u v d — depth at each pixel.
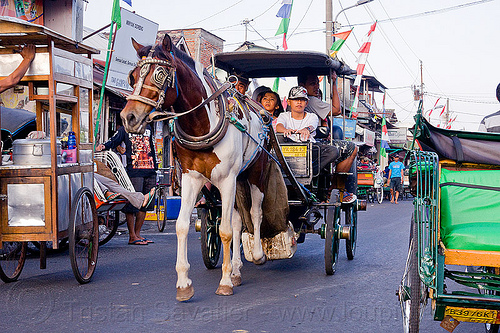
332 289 6.16
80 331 4.56
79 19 12.88
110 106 14.52
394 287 6.26
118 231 11.10
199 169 5.53
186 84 5.26
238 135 5.70
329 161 7.32
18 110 8.61
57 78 6.16
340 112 9.51
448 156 4.36
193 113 5.35
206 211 7.11
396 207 19.69
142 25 14.75
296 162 6.99
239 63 8.27
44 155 6.12
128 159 9.58
